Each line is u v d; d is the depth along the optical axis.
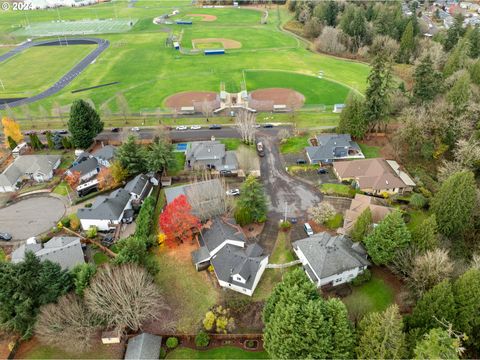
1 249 76.12
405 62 184.12
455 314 50.47
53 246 72.62
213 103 143.00
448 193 71.81
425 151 99.38
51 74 178.88
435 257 58.31
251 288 63.88
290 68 183.25
